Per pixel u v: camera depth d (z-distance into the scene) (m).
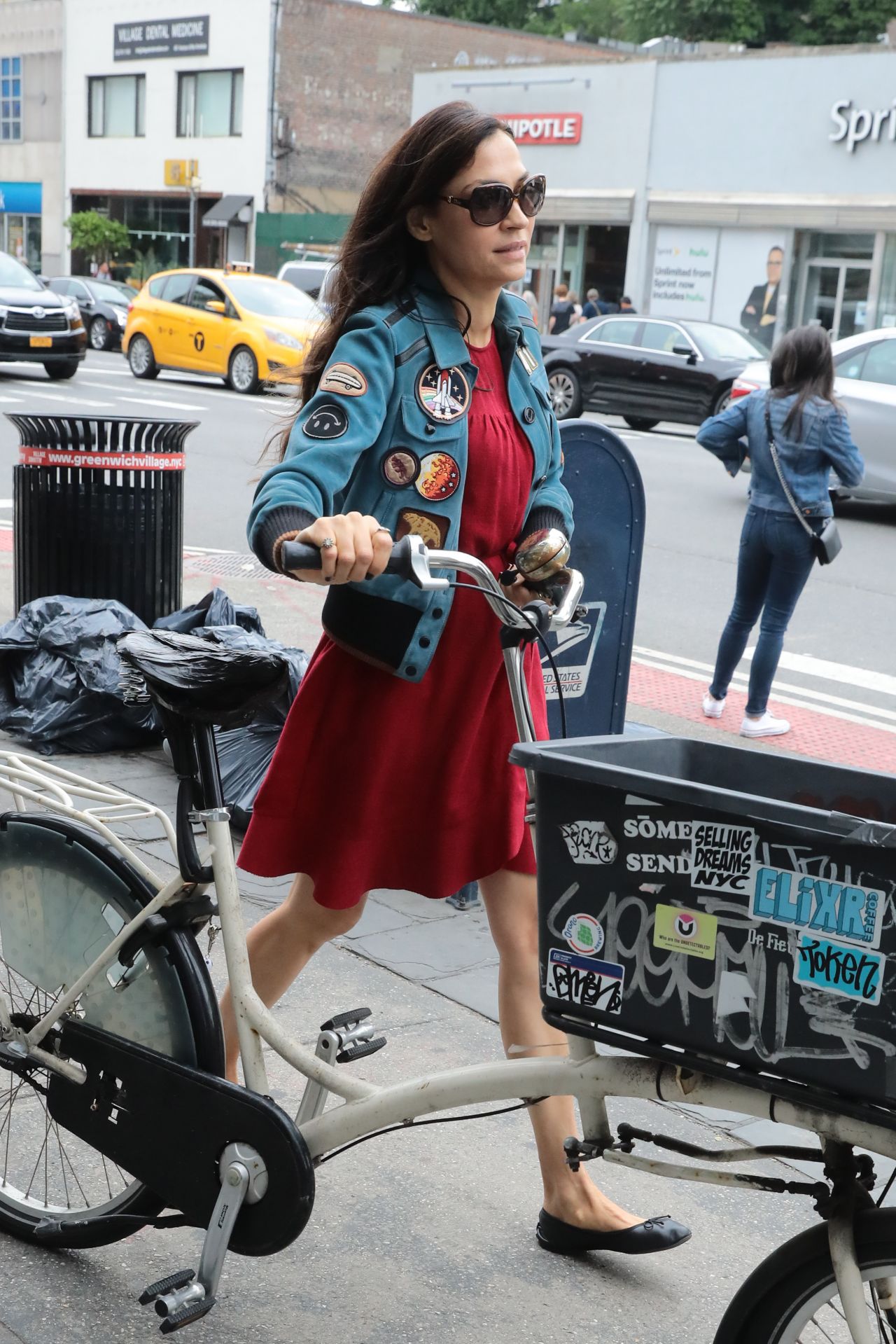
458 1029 3.47
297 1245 2.66
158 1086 2.37
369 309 2.36
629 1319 2.51
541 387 2.54
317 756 2.45
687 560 10.33
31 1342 2.36
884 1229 1.85
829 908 1.63
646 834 1.77
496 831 2.52
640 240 28.59
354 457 2.25
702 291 27.84
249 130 38.50
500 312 2.49
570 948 1.87
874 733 6.60
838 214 25.53
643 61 27.92
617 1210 2.66
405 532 2.36
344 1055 2.36
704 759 2.13
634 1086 1.95
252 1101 2.26
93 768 5.18
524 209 2.36
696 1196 2.92
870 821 1.57
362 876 2.46
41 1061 2.52
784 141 26.17
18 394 18.30
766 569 6.32
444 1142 3.05
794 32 41.72
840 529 11.88
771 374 6.25
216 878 2.35
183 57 39.69
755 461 6.23
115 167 42.41
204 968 2.40
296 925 2.58
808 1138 3.11
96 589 5.78
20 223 46.38
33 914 2.58
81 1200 2.67
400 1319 2.47
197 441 14.77
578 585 2.38
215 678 2.22
